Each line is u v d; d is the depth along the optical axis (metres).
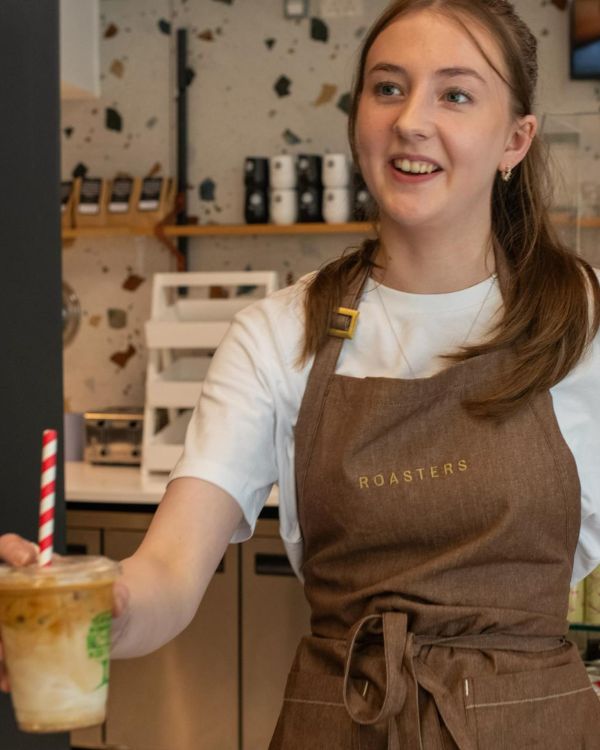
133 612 1.30
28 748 1.72
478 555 1.54
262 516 3.68
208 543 1.53
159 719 3.79
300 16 4.71
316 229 4.40
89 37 4.84
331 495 1.61
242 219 4.79
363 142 1.61
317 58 4.70
